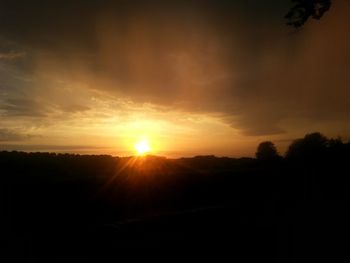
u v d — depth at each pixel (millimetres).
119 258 6859
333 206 10906
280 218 9562
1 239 7668
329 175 15633
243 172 16688
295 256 7027
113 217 10781
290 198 12422
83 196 12438
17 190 11578
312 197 12445
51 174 16141
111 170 17953
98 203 12125
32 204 10938
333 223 9062
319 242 7676
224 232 8320
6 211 10070
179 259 6875
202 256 6984
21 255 6871
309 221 9242
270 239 7852
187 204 12680
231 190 14344
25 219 9789
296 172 16547
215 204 12195
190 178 15570
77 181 13336
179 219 8867
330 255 6980
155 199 13141
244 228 8602
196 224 8680
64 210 11055
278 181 15180
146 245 7414
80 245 7367
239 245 7555
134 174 15789
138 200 12836
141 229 8164
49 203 11320
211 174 16281
